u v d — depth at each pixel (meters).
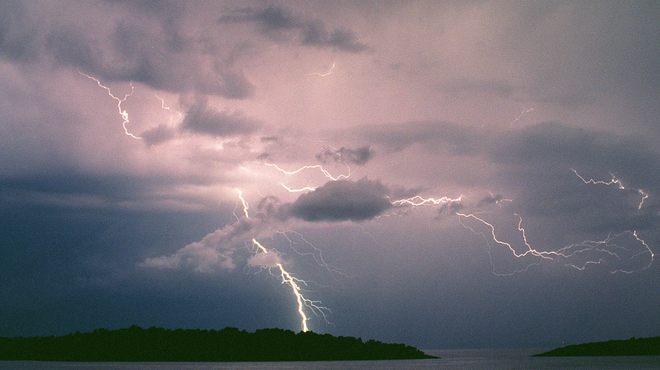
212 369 59.72
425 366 72.44
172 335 89.62
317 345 93.88
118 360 79.31
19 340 88.06
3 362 73.44
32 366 64.50
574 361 85.50
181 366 66.31
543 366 71.25
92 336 88.81
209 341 88.25
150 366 66.06
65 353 81.38
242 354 85.12
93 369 57.94
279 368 62.56
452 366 73.62
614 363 76.00
